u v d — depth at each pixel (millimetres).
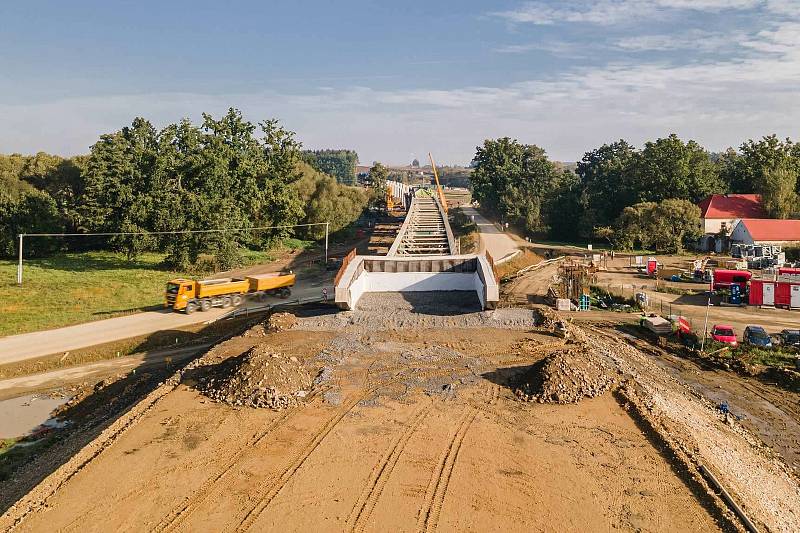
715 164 94688
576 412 18156
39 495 13625
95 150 62188
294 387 19359
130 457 15266
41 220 63156
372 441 16062
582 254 69500
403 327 26875
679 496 13641
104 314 38375
